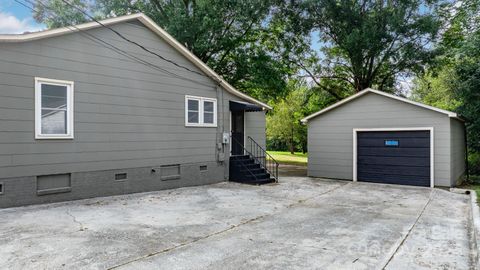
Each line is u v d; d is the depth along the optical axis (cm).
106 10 1645
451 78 1694
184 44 1589
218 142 1182
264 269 394
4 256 418
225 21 1694
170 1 1722
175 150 1034
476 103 1394
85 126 809
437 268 404
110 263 404
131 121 912
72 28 779
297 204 805
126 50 902
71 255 427
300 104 2836
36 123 718
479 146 1500
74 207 713
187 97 1073
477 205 770
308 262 419
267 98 2119
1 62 669
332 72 2127
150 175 959
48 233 520
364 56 1823
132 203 779
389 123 1190
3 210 660
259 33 1911
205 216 664
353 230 573
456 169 1195
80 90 800
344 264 414
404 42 1727
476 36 1411
